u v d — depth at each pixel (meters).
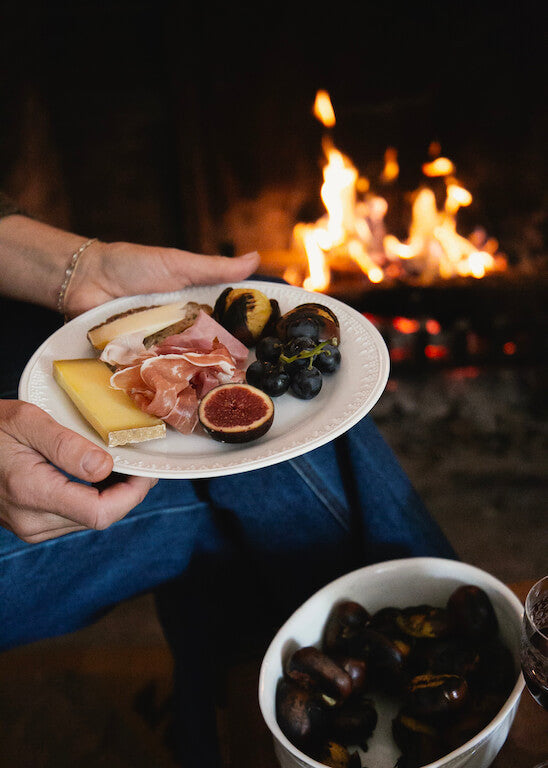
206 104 1.69
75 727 1.09
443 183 1.76
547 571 1.25
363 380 0.67
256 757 0.65
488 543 1.30
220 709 0.77
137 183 1.73
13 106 1.56
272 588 0.78
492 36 1.65
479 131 1.73
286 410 0.67
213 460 0.61
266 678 0.59
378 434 0.73
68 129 1.65
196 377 0.68
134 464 0.60
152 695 1.12
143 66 1.62
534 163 1.73
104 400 0.66
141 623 1.23
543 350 1.62
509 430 1.51
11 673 1.16
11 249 0.83
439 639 0.62
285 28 1.64
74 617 0.76
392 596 0.66
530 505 1.36
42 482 0.61
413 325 1.62
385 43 1.67
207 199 1.76
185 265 0.80
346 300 1.62
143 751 1.06
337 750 0.57
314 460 0.71
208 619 0.82
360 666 0.60
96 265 0.82
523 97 1.70
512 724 0.63
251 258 0.81
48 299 0.84
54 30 1.56
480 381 1.61
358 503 0.72
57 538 0.70
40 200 1.64
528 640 0.52
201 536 0.76
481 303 1.60
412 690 0.58
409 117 1.73
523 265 1.63
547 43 1.64
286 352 0.68
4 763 1.06
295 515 0.73
